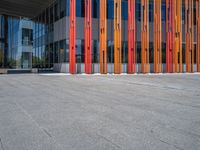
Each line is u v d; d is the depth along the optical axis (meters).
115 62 28.08
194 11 33.16
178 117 6.73
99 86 14.93
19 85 15.09
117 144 4.49
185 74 28.59
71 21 26.44
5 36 40.84
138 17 30.69
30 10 35.19
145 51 29.58
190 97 10.70
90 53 27.19
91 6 27.83
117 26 28.11
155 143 4.55
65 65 27.88
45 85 15.21
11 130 5.36
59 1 29.45
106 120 6.32
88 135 5.03
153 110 7.69
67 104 8.67
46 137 4.89
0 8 34.09
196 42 32.88
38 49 38.19
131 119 6.45
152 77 23.34
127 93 11.88
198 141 4.68
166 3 30.42
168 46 30.70
